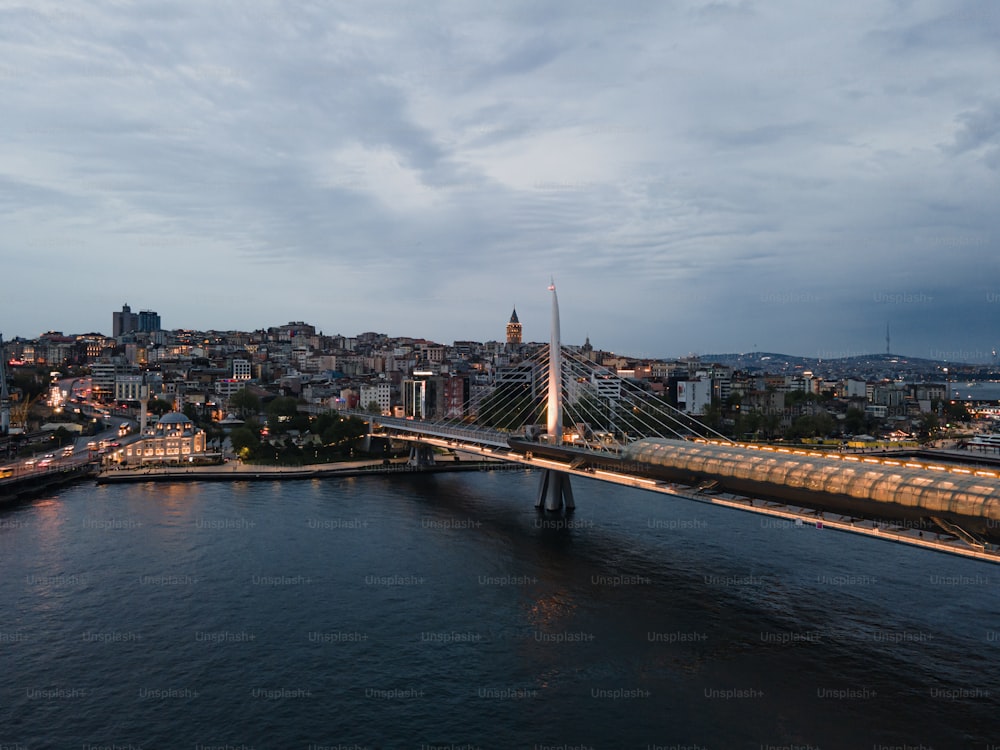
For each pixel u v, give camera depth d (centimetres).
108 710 7788
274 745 7138
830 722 7456
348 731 7381
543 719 7588
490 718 7606
